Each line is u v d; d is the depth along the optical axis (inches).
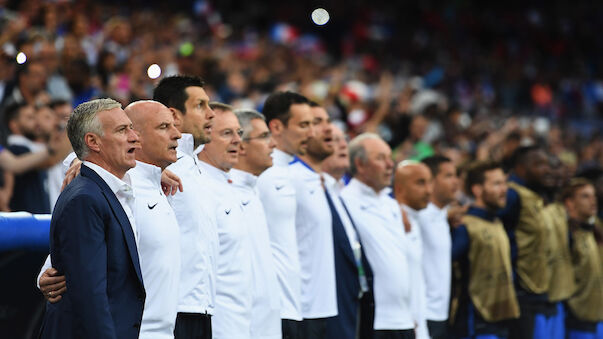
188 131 631.2
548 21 3873.0
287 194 748.6
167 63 1609.3
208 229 627.2
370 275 830.5
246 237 679.7
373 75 2571.4
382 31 3346.5
